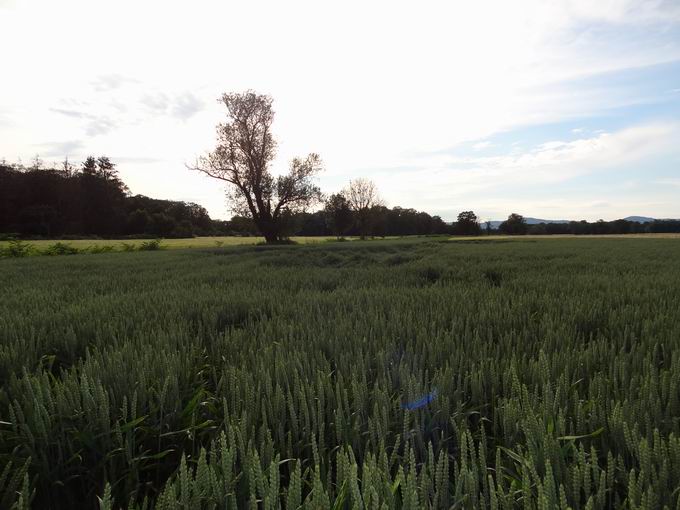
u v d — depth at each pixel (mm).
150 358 3289
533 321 4781
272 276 11438
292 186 48688
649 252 21594
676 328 3795
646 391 2336
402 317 4781
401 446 2182
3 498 1703
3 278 12781
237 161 48188
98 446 2285
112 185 85875
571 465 1785
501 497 1503
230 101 47125
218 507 1647
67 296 7887
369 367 3189
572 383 2863
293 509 1482
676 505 1504
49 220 74438
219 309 5836
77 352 4227
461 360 3066
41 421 2205
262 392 2691
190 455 2293
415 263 15312
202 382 3271
